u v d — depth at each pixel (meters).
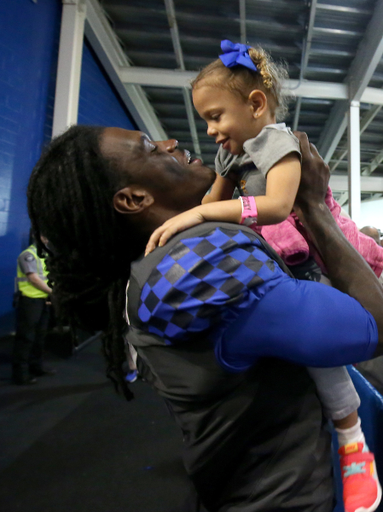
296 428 0.52
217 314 0.42
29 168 3.21
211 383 0.46
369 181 7.24
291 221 0.72
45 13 3.30
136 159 0.51
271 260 0.47
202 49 4.20
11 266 3.11
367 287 0.52
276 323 0.42
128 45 4.22
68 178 0.50
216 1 3.50
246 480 0.52
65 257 0.56
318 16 3.55
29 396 2.64
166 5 3.53
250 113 0.76
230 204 0.53
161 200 0.53
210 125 0.80
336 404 0.64
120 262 0.56
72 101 3.48
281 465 0.51
